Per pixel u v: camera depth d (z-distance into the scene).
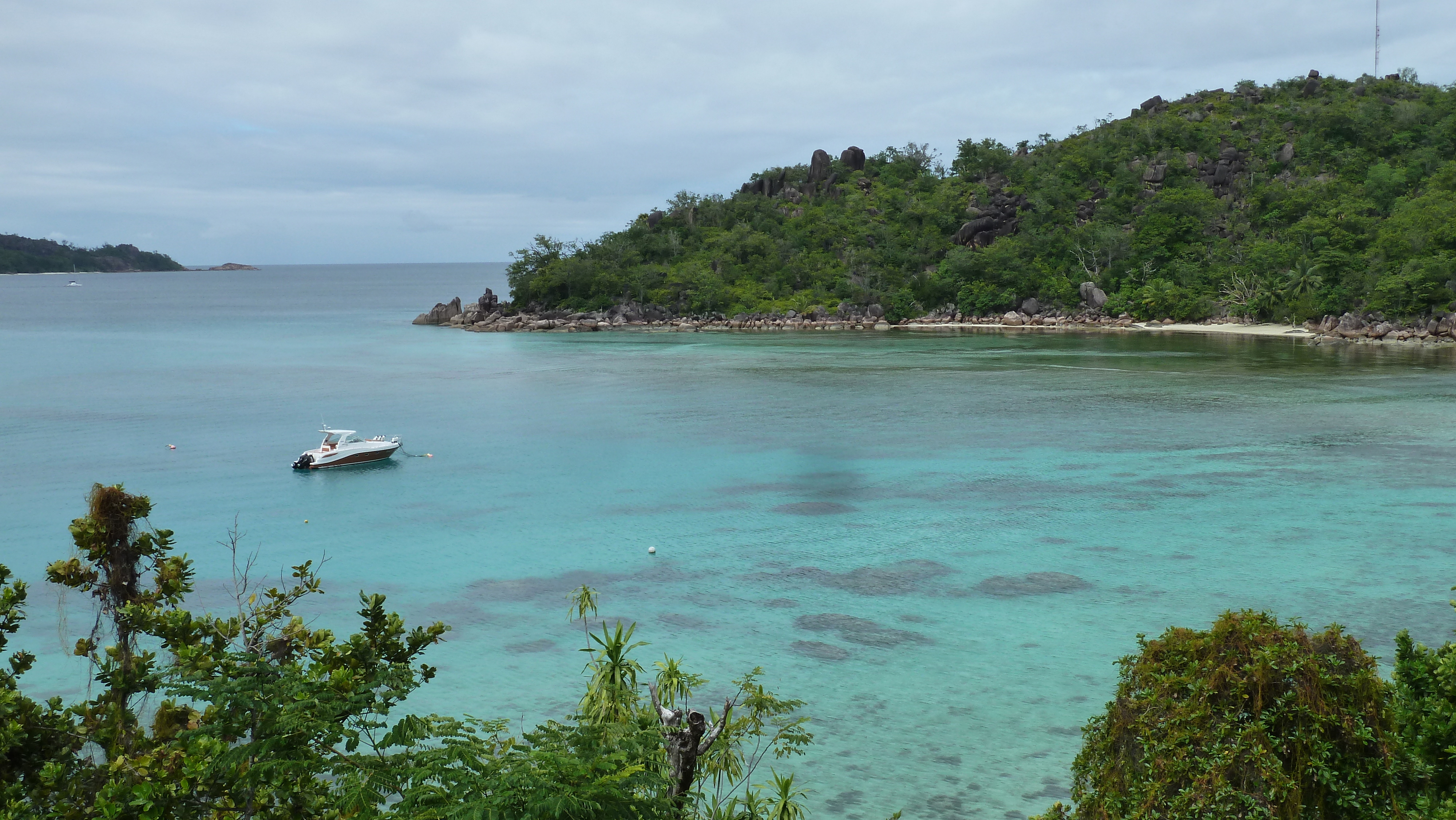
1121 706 11.36
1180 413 80.50
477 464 66.12
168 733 11.45
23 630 34.75
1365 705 10.31
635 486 58.19
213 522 51.19
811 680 28.81
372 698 10.52
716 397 96.88
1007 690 27.86
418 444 74.31
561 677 29.84
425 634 12.34
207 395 105.69
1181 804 9.98
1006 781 22.78
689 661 30.42
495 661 31.20
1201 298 177.50
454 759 10.12
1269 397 88.44
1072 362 123.56
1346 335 145.38
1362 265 161.25
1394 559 39.88
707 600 36.56
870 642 31.81
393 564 42.88
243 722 10.59
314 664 11.35
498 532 48.03
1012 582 37.97
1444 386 92.62
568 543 45.50
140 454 71.62
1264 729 10.04
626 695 17.69
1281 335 153.62
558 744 10.73
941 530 46.09
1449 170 186.25
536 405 94.31
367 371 128.88
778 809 17.31
